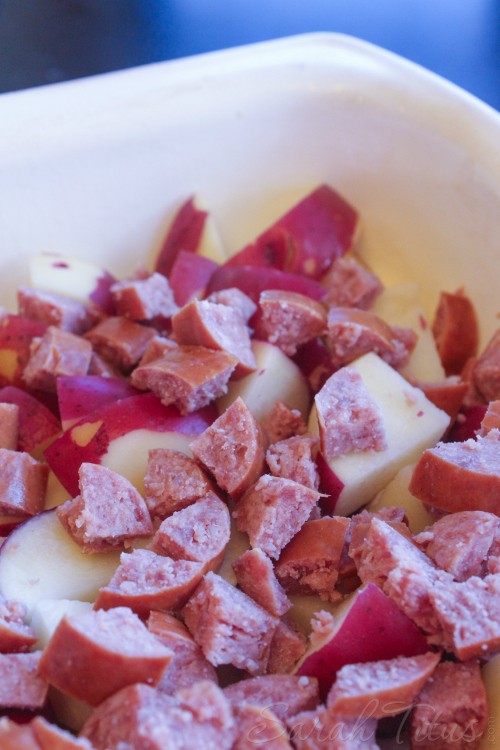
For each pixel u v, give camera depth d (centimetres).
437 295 38
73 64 45
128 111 36
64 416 34
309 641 31
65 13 47
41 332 36
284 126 37
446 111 36
